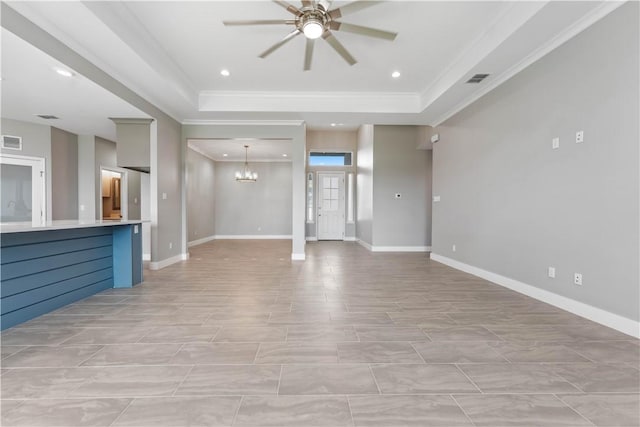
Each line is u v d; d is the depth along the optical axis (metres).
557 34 2.91
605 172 2.55
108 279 3.79
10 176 5.04
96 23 2.66
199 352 2.11
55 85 3.42
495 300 3.32
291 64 4.10
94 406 1.53
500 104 3.93
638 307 2.32
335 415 1.47
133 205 6.98
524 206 3.52
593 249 2.67
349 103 5.17
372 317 2.81
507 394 1.64
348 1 2.95
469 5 2.91
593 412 1.49
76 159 5.95
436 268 5.17
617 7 2.43
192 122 5.79
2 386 1.69
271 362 1.98
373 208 7.41
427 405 1.55
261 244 8.82
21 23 2.46
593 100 2.65
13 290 2.57
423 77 4.54
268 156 9.86
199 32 3.36
